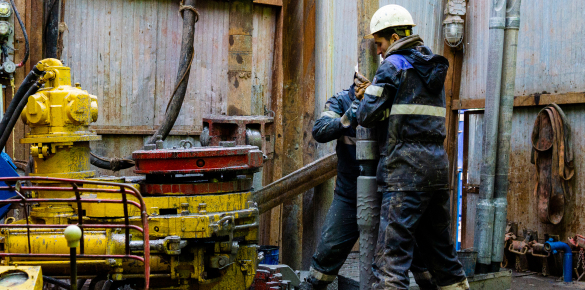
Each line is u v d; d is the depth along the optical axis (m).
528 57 6.39
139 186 3.47
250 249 3.62
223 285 3.55
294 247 6.20
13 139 4.98
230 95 6.14
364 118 3.46
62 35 5.28
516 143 6.59
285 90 6.49
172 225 3.24
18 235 3.22
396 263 3.43
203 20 6.07
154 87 5.91
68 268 3.30
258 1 6.24
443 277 3.74
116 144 5.72
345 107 4.09
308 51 6.53
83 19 5.50
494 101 5.38
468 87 6.86
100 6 5.58
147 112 5.88
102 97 5.63
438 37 6.86
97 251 3.23
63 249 3.23
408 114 3.43
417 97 3.45
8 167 3.61
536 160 6.20
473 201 7.61
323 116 4.09
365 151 3.71
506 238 6.39
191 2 5.65
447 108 6.93
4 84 5.00
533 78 6.35
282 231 6.25
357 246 6.11
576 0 5.90
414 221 3.45
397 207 3.44
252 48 6.29
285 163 6.47
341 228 4.04
